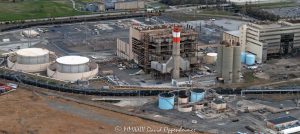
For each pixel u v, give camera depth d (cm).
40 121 19212
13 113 19925
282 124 19188
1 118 19338
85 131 18362
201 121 19850
